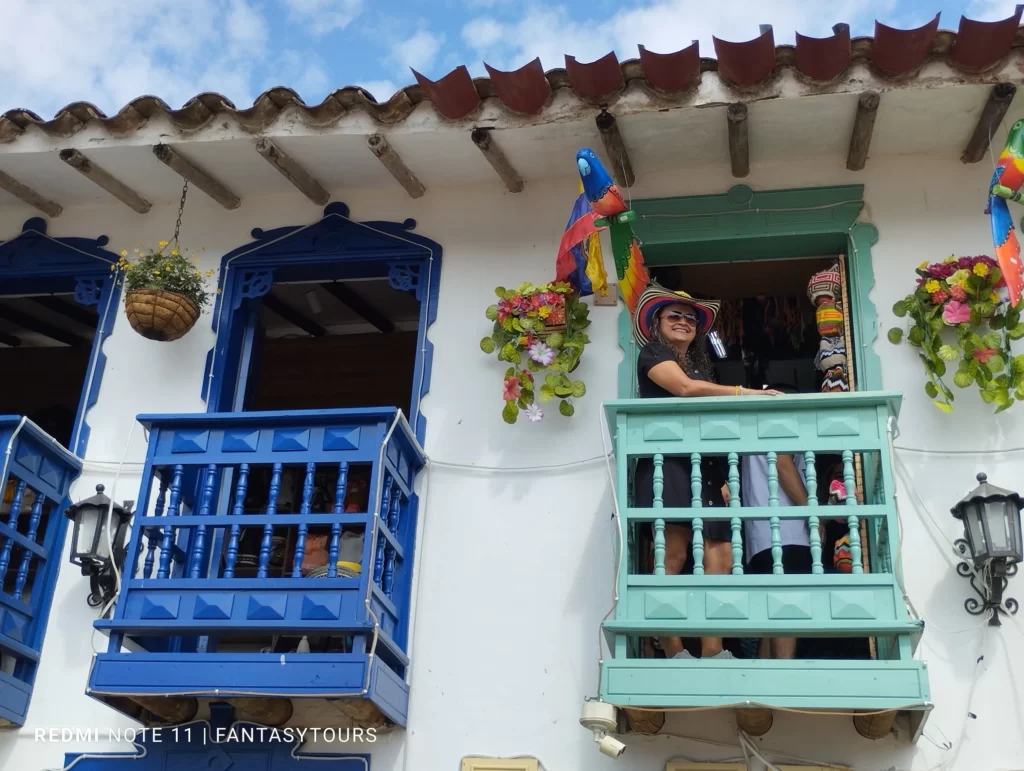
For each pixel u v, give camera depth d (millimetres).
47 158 6602
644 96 5746
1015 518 5062
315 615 5082
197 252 6848
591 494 5785
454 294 6410
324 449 5469
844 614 4742
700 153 6266
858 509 4930
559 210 6508
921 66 5535
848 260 6141
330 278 6844
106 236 7000
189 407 6449
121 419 6473
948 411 5516
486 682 5461
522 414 6035
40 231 7082
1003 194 5367
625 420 5242
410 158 6406
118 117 6242
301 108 6047
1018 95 5754
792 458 5641
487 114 5945
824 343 6020
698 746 5129
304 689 4961
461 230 6578
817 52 5453
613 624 4859
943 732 5020
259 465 5562
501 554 5738
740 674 4730
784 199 6238
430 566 5766
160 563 5332
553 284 6090
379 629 5094
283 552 6496
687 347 5879
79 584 6020
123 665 5098
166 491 5859
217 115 6199
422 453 5953
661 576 4941
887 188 6184
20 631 5812
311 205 6844
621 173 6316
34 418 8141
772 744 5070
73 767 5543
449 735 5379
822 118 5949
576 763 5223
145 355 6621
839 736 5051
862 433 5066
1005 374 5598
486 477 5934
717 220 6273
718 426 5164
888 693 4605
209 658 5078
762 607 4812
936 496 5500
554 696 5379
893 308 5875
